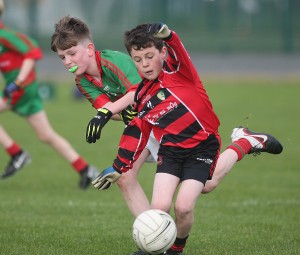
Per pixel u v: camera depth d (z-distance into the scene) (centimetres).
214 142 1552
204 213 2181
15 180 2822
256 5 8612
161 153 1547
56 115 5050
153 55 1484
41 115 2692
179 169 1532
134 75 1638
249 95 6103
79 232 1905
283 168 3078
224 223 2023
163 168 1530
